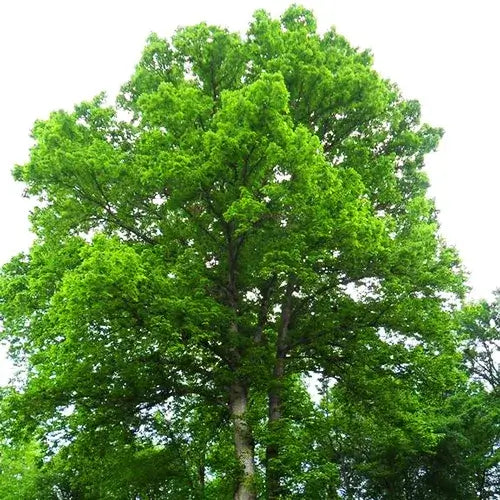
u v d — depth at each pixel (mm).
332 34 15797
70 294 9602
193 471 14688
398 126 15633
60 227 12719
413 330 12539
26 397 10664
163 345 10828
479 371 28516
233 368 12289
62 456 12047
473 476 26094
